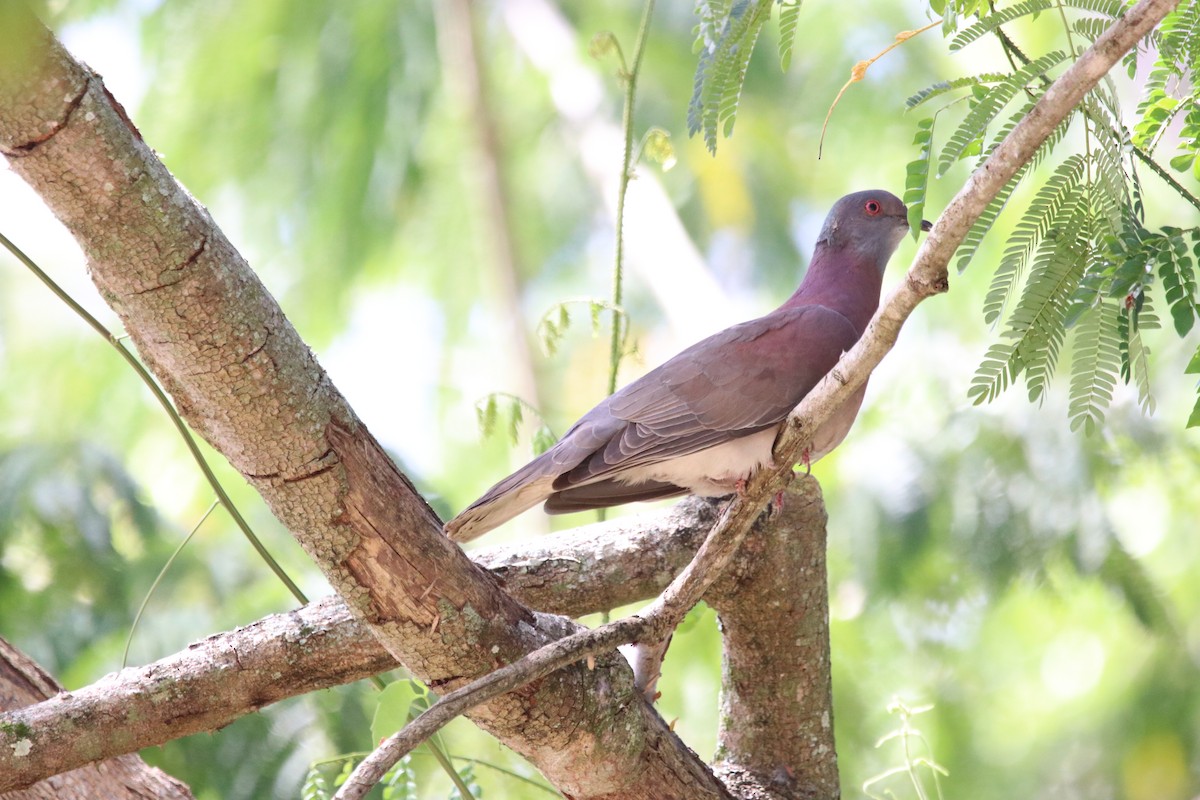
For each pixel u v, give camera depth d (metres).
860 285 8.98
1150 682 14.16
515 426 8.25
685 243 18.22
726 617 8.41
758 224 19.19
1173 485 13.33
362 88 19.20
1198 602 14.28
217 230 5.39
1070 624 14.75
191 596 10.95
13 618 10.38
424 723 5.47
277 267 19.09
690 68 19.08
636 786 7.12
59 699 6.93
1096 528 12.55
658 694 7.82
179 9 18.58
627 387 8.13
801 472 8.09
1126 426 12.71
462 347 20.33
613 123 19.25
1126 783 13.80
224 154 18.92
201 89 18.72
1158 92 6.31
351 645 7.16
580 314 19.28
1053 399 13.00
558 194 20.23
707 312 17.42
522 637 6.47
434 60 19.64
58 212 5.07
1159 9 4.80
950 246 5.27
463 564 6.29
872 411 14.38
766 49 18.62
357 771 5.28
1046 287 5.86
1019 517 12.68
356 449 5.88
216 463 12.12
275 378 5.58
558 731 6.62
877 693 13.35
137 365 6.35
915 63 18.03
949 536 12.89
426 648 6.31
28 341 16.25
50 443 11.47
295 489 5.84
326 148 19.03
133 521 11.42
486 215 19.64
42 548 10.81
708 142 6.40
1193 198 6.20
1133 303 5.69
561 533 8.20
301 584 11.19
